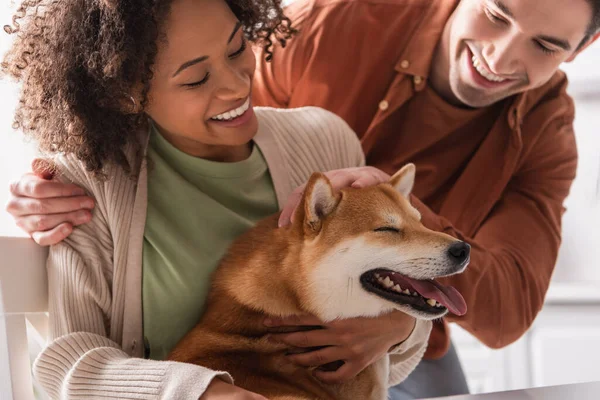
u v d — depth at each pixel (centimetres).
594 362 294
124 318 137
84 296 134
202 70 130
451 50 181
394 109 191
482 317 177
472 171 196
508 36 167
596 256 286
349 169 151
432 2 190
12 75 140
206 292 140
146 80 130
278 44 195
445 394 205
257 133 155
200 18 128
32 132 141
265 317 133
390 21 193
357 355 132
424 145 196
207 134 138
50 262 136
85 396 123
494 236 190
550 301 304
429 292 130
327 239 131
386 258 130
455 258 130
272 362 131
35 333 149
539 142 196
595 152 279
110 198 137
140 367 120
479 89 179
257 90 204
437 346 190
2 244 132
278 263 134
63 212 134
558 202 199
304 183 158
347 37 193
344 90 195
